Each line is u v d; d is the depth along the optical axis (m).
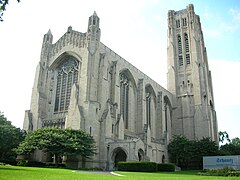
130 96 75.81
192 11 112.06
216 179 23.89
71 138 50.09
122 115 69.62
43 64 71.94
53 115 66.62
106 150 56.94
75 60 68.38
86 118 56.97
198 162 79.50
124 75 75.88
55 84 70.25
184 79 103.31
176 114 99.81
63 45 70.88
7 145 56.66
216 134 102.06
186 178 25.62
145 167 47.09
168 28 115.06
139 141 57.12
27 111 66.62
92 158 55.19
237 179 24.19
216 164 66.12
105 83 63.75
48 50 73.44
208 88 104.00
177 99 101.38
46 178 18.58
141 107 75.81
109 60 68.50
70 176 22.19
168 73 106.94
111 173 36.22
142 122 74.06
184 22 113.31
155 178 24.67
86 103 58.25
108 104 61.31
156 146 75.62
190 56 105.12
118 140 59.22
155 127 86.25
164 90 96.25
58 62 71.56
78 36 68.44
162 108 87.50
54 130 52.69
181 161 81.69
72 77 67.19
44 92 69.56
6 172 21.77
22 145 51.50
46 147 48.78
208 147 77.44
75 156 54.69
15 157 60.31
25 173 22.39
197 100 96.56
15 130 60.00
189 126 95.19
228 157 64.94
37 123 64.56
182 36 110.31
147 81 84.75
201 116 93.75
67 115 59.69
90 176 23.98
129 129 72.50
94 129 56.94
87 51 63.62
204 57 114.56
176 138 85.56
